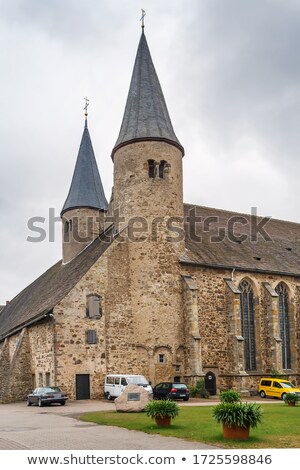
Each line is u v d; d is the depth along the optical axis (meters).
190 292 35.62
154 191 36.72
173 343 35.12
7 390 36.09
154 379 34.09
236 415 14.47
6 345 43.78
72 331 33.12
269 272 41.03
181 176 38.75
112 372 33.62
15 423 21.09
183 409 24.64
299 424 17.98
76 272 37.56
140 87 39.62
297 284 43.16
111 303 34.59
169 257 36.22
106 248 35.47
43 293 44.75
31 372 37.06
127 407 23.56
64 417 22.80
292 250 47.53
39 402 29.41
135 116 38.66
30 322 36.59
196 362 34.47
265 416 20.91
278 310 40.94
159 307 35.19
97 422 20.03
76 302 33.62
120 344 34.19
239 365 36.44
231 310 37.56
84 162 49.97
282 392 33.94
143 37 41.66
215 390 36.03
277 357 39.03
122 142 37.88
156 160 37.12
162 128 38.00
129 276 35.62
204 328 36.72
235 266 39.06
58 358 32.44
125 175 37.44
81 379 32.81
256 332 39.97
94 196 48.66
